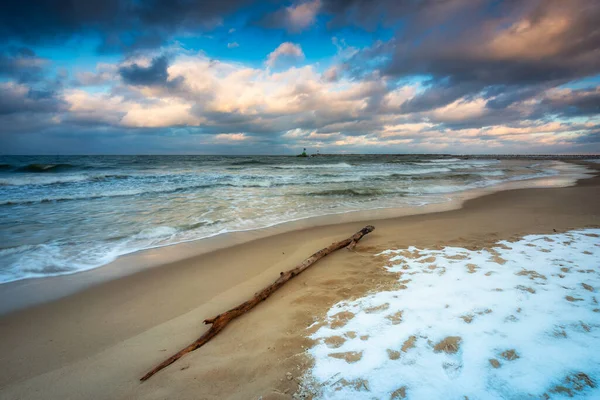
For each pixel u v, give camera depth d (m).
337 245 5.48
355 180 18.36
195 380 2.35
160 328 3.22
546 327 2.56
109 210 8.98
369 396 1.99
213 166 31.61
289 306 3.44
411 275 3.97
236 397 2.13
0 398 2.27
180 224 7.51
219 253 5.55
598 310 2.79
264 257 5.32
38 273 4.63
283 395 2.09
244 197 11.61
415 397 1.94
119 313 3.53
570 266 3.94
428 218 8.14
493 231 6.29
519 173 25.02
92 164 31.16
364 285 3.79
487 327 2.62
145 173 21.47
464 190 14.14
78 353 2.82
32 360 2.72
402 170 27.88
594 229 6.07
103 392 2.31
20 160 40.03
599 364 2.08
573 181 17.73
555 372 2.04
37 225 7.26
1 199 10.05
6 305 3.70
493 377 2.05
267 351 2.62
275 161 47.03
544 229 6.23
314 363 2.38
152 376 2.44
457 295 3.26
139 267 4.90
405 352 2.38
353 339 2.63
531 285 3.39
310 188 14.36
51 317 3.44
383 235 6.44
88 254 5.45
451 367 2.18
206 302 3.78
